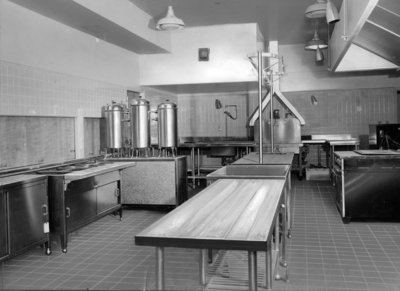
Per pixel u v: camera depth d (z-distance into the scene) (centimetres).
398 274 328
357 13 411
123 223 526
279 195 261
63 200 407
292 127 823
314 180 883
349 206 502
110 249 412
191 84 788
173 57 775
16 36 447
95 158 600
